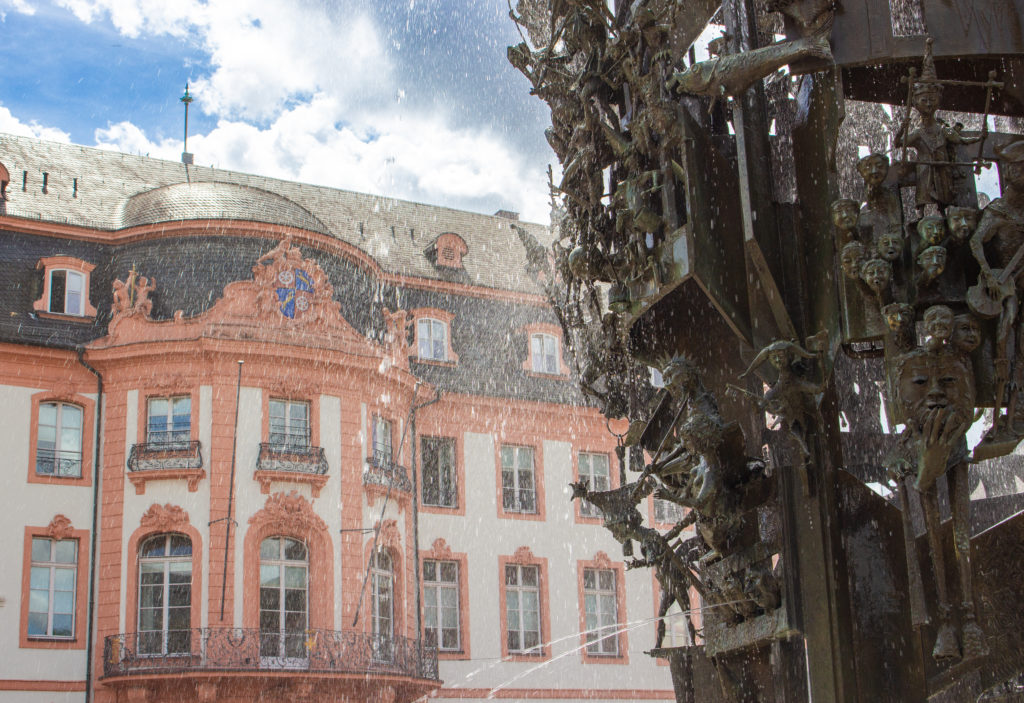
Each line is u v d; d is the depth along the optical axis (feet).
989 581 21.59
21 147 126.93
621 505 28.14
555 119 28.60
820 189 22.72
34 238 117.91
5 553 107.86
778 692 23.89
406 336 131.54
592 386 29.55
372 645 114.52
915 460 21.06
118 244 120.47
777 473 23.52
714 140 24.89
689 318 27.22
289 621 111.96
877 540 22.49
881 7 22.40
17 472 110.11
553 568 132.05
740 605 24.25
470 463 130.93
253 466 113.50
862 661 21.84
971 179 21.47
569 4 27.17
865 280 20.74
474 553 128.36
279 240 121.19
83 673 107.96
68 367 113.60
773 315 23.40
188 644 108.06
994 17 22.52
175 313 115.03
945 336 19.76
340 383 119.55
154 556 110.83
